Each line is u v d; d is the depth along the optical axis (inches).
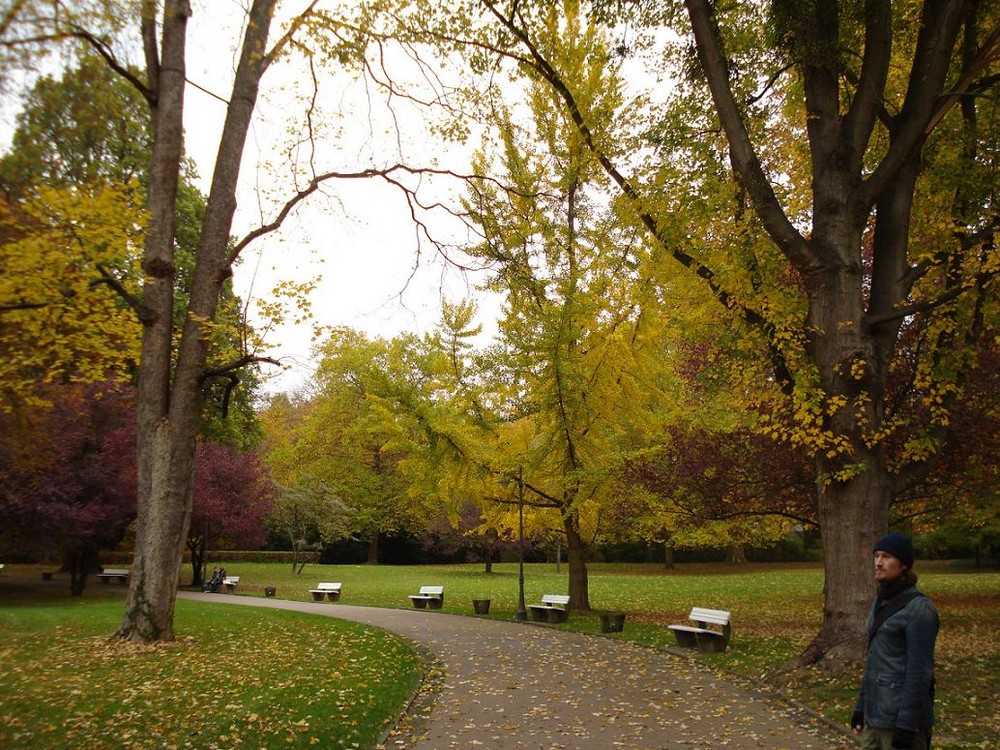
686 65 436.1
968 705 293.3
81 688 315.0
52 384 655.1
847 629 354.3
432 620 687.1
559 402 538.3
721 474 586.6
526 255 544.7
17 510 705.6
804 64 387.5
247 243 481.4
